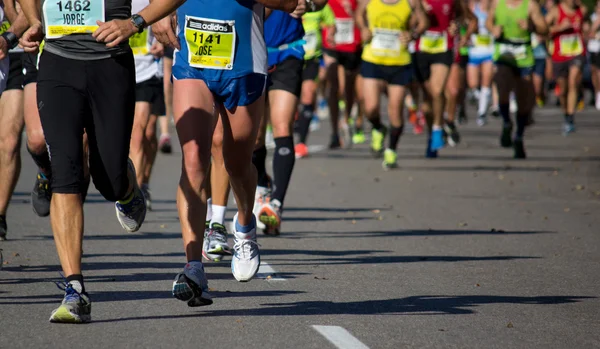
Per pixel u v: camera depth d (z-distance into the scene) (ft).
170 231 99.40
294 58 97.86
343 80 199.82
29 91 76.48
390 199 126.93
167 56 120.98
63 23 59.41
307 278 75.46
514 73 178.29
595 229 103.91
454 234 99.50
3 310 63.00
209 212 84.89
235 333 57.62
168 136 182.19
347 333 58.03
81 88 59.36
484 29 254.27
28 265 79.05
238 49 63.62
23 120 84.79
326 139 223.51
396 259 84.84
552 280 76.48
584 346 56.75
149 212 113.80
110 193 61.62
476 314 63.93
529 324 61.62
